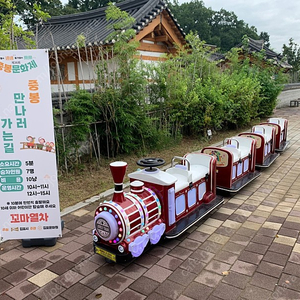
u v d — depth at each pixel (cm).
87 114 638
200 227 428
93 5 3091
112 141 720
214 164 469
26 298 294
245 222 439
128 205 329
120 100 684
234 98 1076
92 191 567
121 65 702
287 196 537
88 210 492
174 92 857
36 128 358
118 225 316
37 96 352
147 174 371
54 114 611
